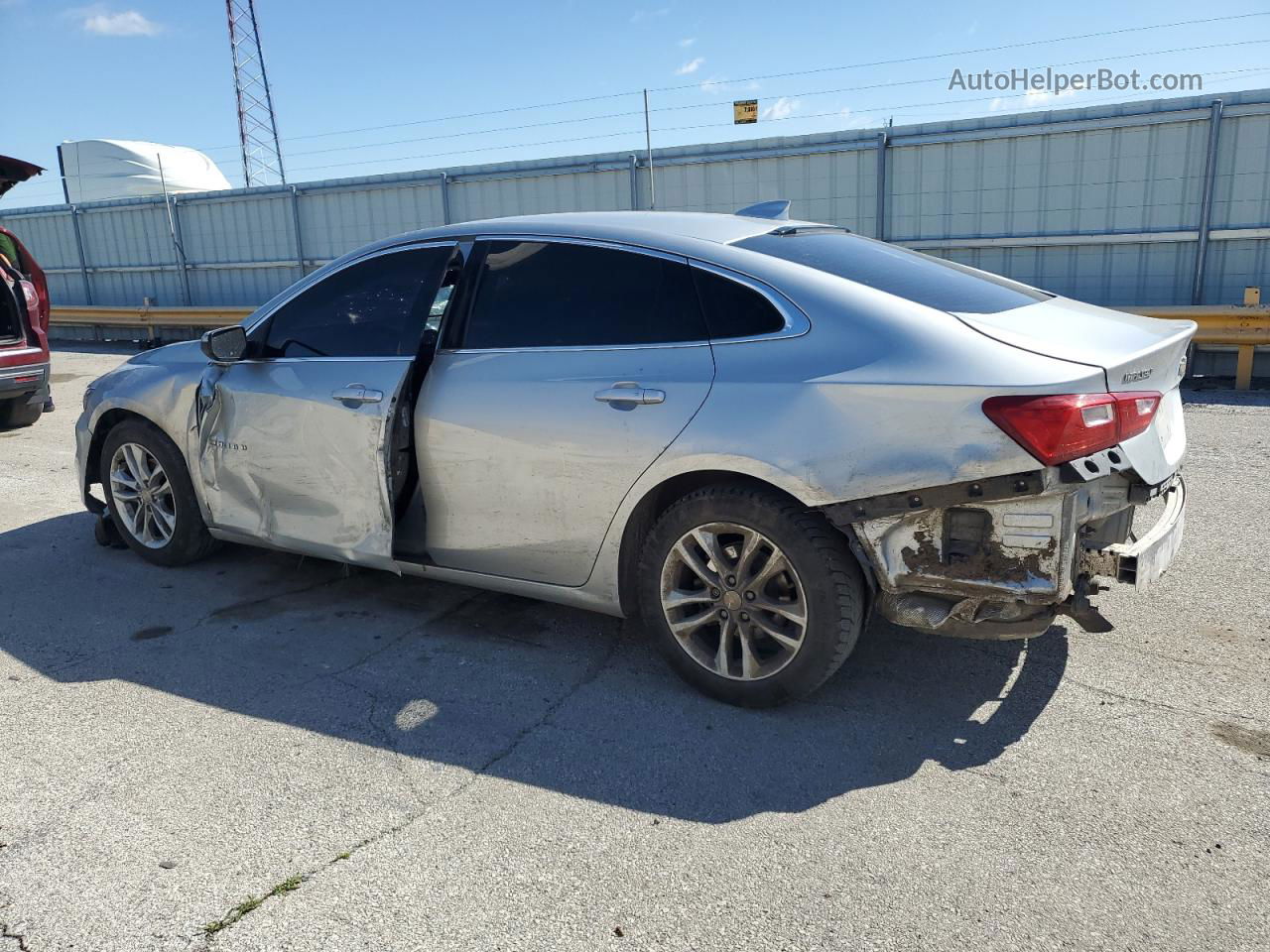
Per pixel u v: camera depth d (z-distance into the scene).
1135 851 2.44
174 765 2.94
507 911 2.26
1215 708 3.17
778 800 2.71
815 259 3.31
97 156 21.95
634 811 2.67
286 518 4.12
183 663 3.67
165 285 18.36
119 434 4.75
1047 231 10.48
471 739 3.08
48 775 2.88
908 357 2.84
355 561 3.93
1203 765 2.83
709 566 3.21
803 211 11.77
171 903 2.30
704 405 3.06
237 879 2.39
